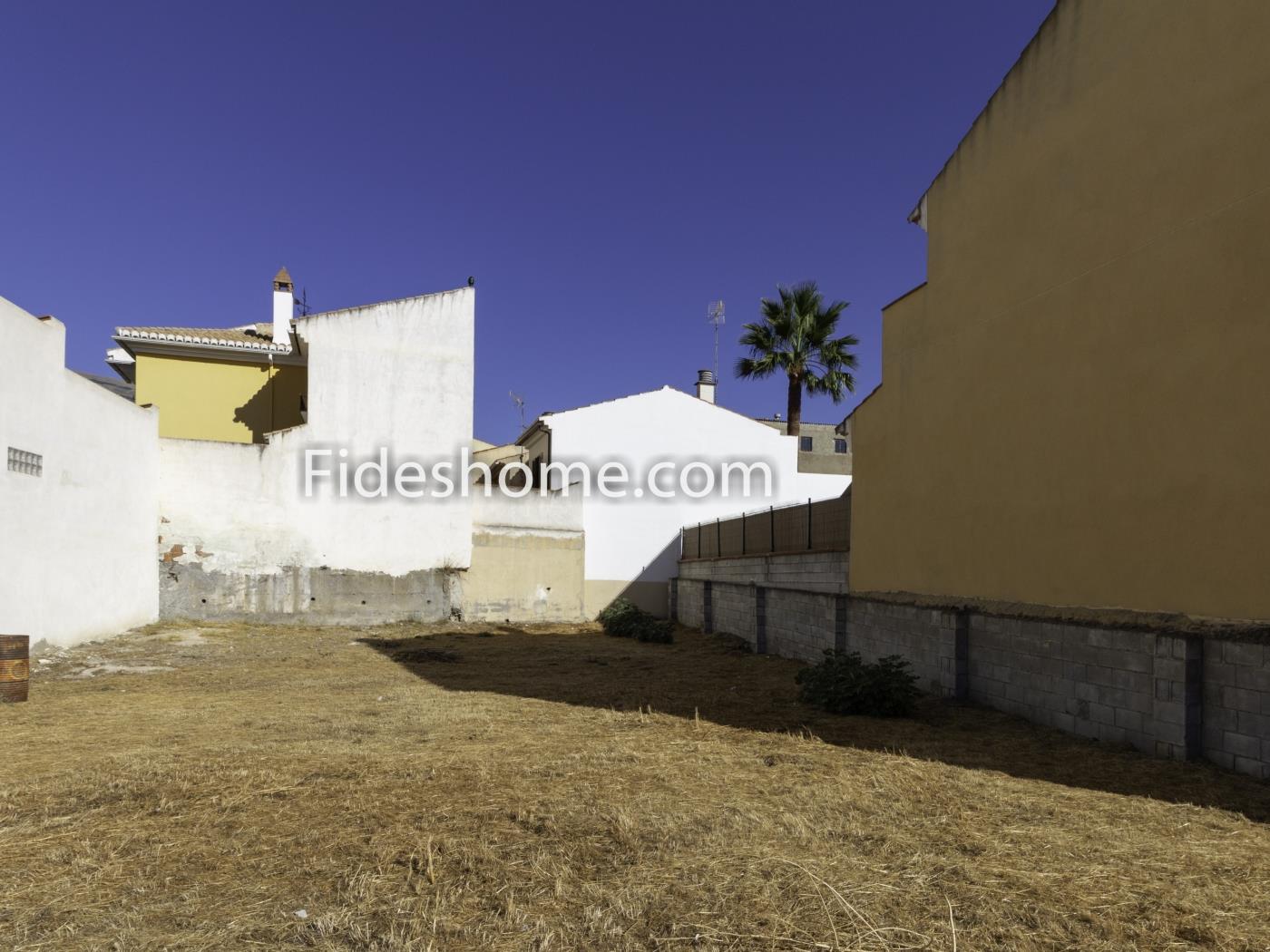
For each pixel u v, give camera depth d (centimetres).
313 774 567
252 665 1271
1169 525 656
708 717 834
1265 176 577
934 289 1047
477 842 425
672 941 316
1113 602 719
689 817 468
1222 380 609
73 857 406
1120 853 420
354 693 1002
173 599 1720
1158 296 675
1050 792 546
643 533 2434
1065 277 795
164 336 2028
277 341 2236
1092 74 763
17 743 691
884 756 646
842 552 1318
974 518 942
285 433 1861
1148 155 691
